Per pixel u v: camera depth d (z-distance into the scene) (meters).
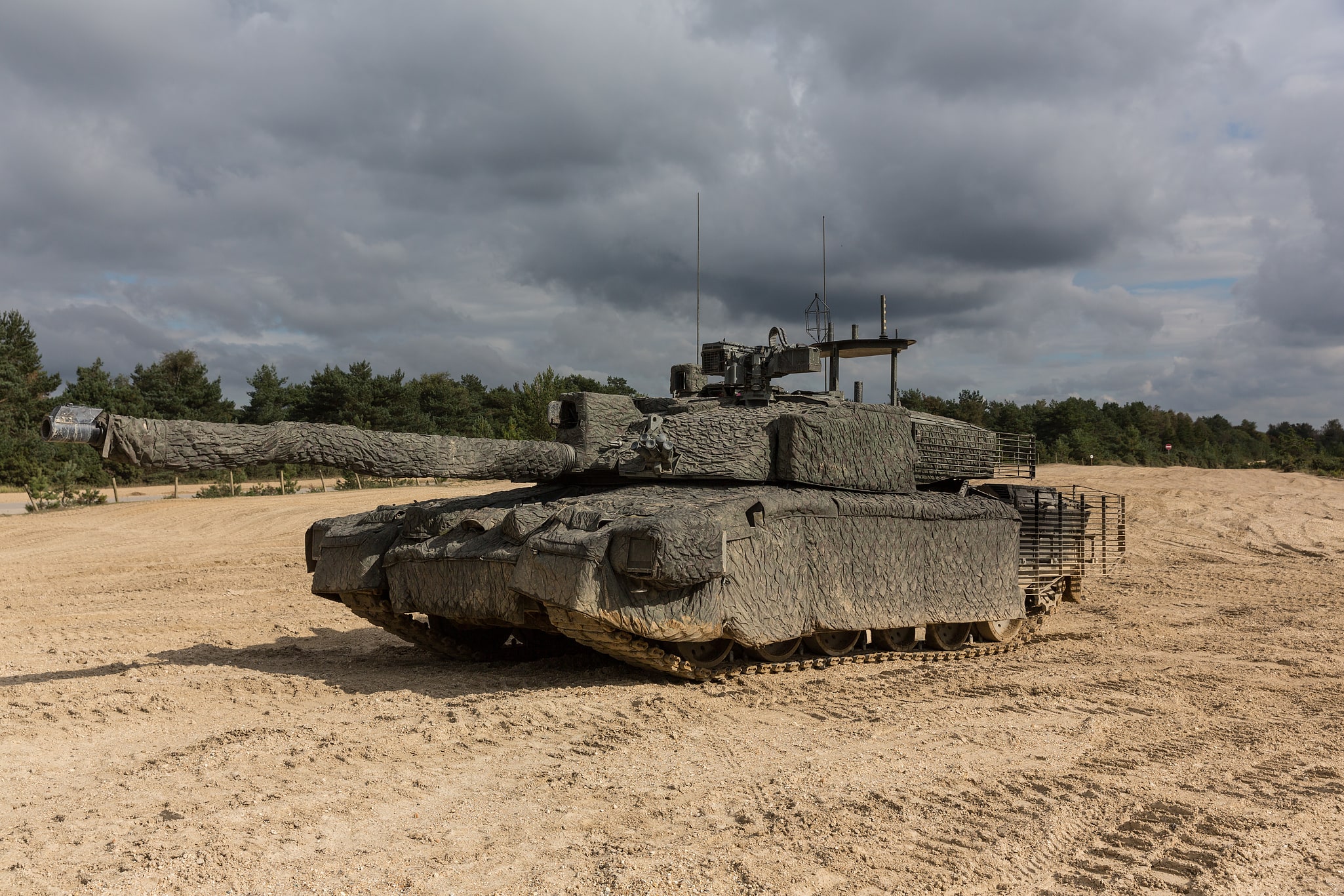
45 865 5.43
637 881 5.21
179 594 18.92
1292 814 6.53
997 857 5.64
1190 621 16.45
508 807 6.48
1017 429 70.31
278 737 8.16
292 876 5.29
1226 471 43.56
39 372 68.06
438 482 45.78
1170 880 5.37
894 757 7.81
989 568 13.46
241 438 7.66
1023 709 9.62
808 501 11.06
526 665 11.63
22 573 21.97
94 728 8.62
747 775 7.26
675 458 11.15
